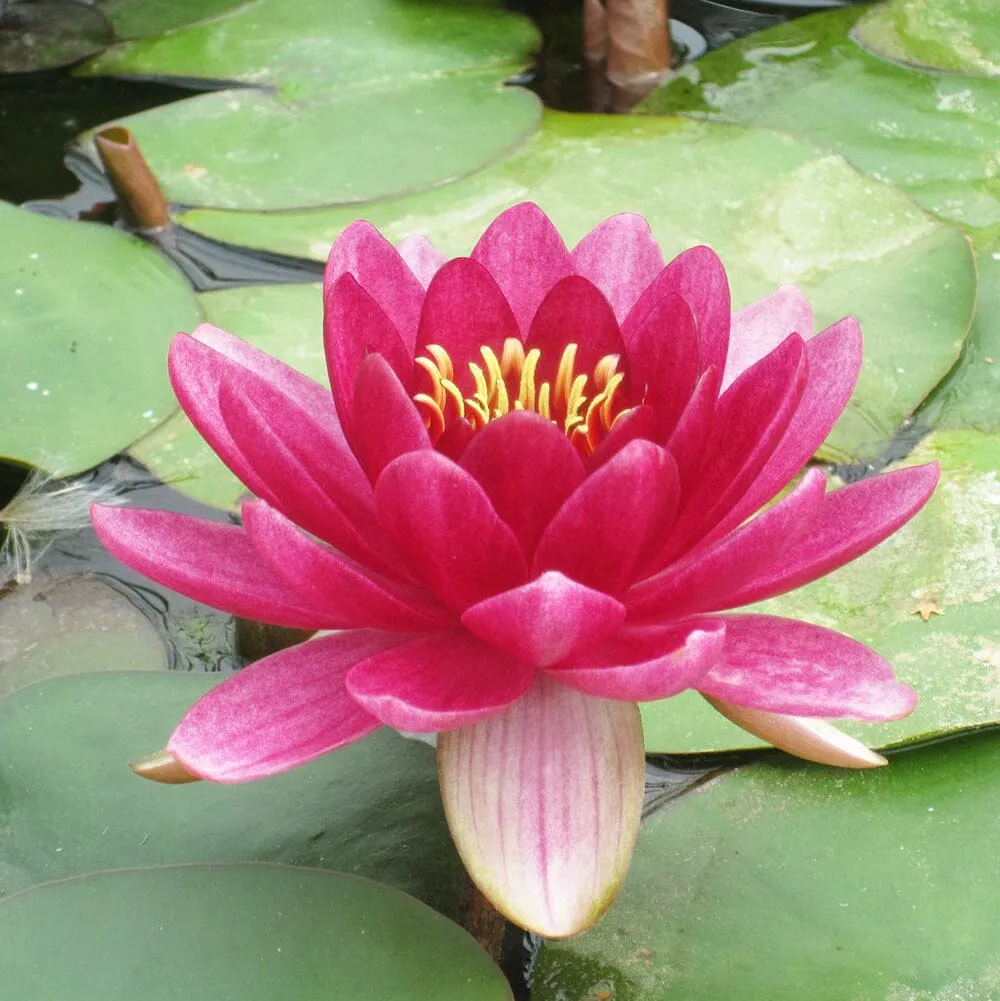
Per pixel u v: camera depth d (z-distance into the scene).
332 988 0.60
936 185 0.85
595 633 0.59
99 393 0.74
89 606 0.69
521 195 0.85
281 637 0.68
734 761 0.66
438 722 0.58
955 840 0.64
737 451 0.61
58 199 0.88
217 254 0.82
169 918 0.61
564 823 0.60
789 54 1.00
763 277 0.76
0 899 0.61
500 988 0.61
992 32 1.00
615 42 0.98
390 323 0.62
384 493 0.60
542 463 0.60
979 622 0.67
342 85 0.99
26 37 1.08
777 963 0.62
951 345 0.74
